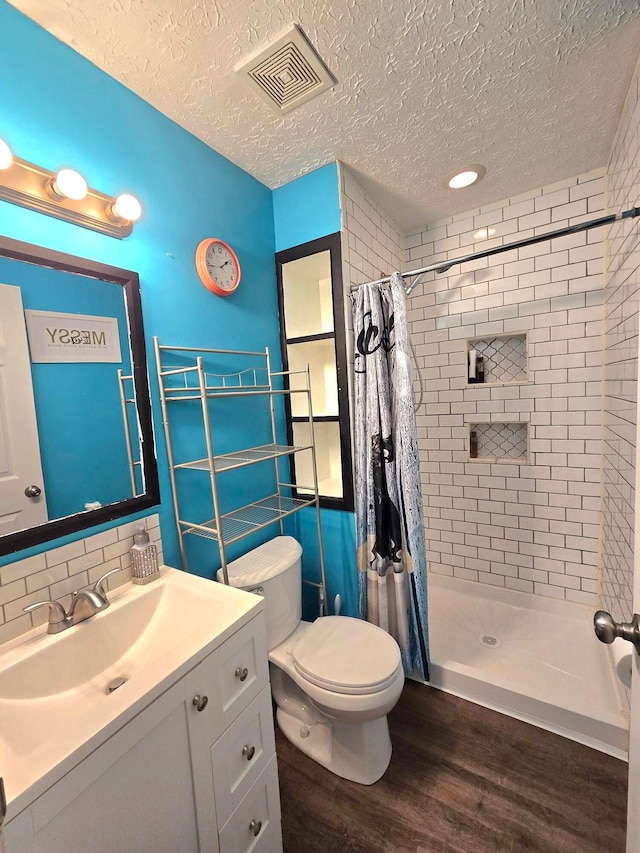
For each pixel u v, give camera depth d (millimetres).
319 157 1582
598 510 1941
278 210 1817
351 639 1390
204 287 1467
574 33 1036
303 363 1987
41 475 979
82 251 1068
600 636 685
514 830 1110
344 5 937
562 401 1988
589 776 1247
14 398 936
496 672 1701
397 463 1609
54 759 570
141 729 687
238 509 1627
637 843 660
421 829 1129
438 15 973
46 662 877
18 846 520
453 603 2260
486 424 2293
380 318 1632
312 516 1927
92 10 919
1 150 820
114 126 1146
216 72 1122
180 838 768
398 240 2271
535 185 1896
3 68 902
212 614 1003
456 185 1834
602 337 1855
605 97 1296
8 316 927
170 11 929
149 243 1256
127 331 1177
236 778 908
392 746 1396
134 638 1058
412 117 1351
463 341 2229
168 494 1305
